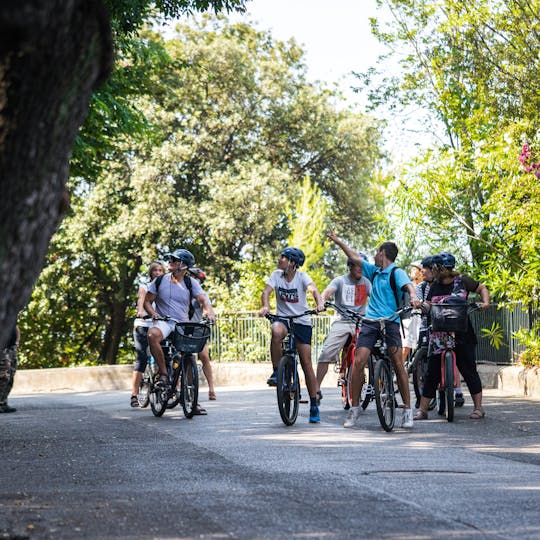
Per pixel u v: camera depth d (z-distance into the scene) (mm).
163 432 16875
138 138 32688
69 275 70688
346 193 74312
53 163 6445
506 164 27125
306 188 56375
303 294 18688
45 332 75500
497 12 29219
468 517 8609
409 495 9742
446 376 18922
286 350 18297
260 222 66000
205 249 68750
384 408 16969
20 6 5754
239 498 9539
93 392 34438
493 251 31516
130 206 68562
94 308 74000
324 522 8312
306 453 13469
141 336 23672
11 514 8812
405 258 39312
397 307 17609
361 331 17672
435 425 18234
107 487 10430
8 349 23516
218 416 20312
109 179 66062
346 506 9094
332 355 21469
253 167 67188
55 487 10516
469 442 15391
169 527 8117
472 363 19672
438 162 31484
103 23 6422
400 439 15648
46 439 16141
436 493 9883
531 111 27766
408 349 24703
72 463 12719
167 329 20078
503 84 29094
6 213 6262
